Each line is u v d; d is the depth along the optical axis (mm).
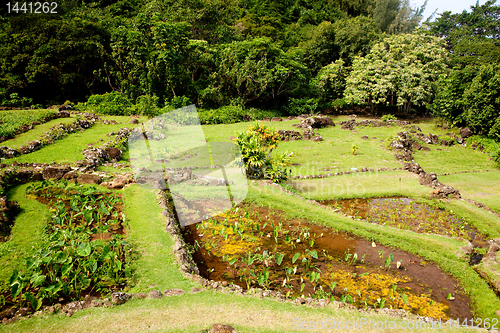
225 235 6586
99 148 10766
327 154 14086
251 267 5785
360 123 20703
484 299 5098
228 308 4277
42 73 18797
